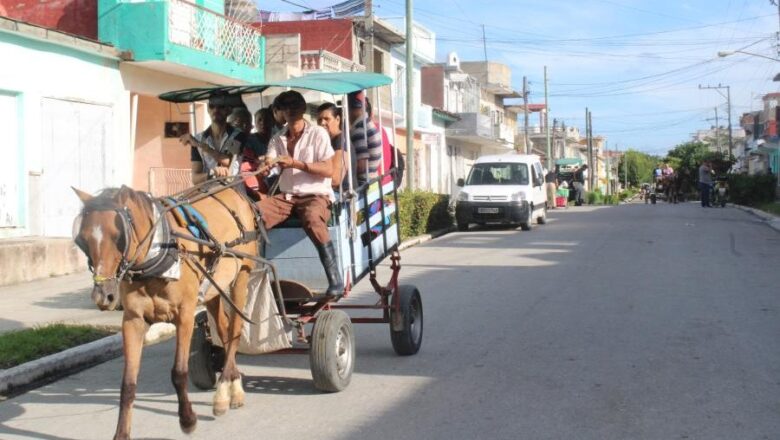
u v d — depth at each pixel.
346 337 7.87
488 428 6.54
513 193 25.52
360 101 8.75
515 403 7.22
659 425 6.55
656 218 29.91
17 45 15.28
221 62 20.33
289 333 7.50
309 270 7.94
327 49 32.50
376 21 33.03
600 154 124.12
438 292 13.47
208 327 7.89
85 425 6.96
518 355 9.04
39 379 8.51
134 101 18.84
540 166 28.83
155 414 7.23
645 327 10.39
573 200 47.47
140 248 5.68
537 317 11.18
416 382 8.03
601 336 9.91
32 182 15.66
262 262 7.16
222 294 6.60
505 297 12.84
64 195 16.58
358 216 8.49
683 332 10.05
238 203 7.25
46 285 13.70
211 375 7.97
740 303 12.00
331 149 7.71
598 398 7.33
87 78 17.27
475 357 9.02
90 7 19.17
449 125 44.38
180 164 21.64
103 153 17.80
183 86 20.67
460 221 25.89
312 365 7.52
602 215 32.75
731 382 7.79
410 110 25.30
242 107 8.53
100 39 18.30
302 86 7.71
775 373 8.10
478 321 11.01
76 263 15.16
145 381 8.45
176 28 18.70
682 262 16.72
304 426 6.74
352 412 7.09
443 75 44.34
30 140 15.62
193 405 7.50
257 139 8.62
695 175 57.97
